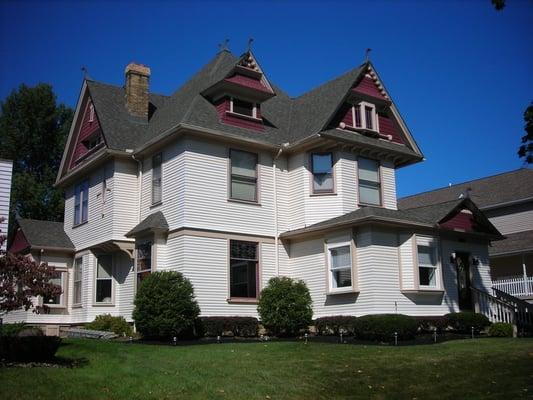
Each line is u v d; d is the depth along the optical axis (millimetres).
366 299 21125
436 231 23391
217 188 22969
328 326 21578
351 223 21609
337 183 24031
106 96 27656
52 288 13367
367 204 24781
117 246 24281
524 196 34875
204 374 13180
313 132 23844
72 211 28875
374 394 12508
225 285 22359
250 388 12328
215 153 23203
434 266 23062
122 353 15484
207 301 21766
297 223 24547
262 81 24750
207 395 11688
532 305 23875
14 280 13062
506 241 33969
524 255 31844
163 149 23828
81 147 28578
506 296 25141
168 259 22375
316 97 26875
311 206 24203
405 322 19156
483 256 25797
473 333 21969
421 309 22312
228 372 13484
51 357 13820
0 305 12711
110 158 25375
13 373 11852
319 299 23125
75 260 27797
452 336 21062
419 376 13805
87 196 27547
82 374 12430
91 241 26266
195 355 15367
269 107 27500
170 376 12805
